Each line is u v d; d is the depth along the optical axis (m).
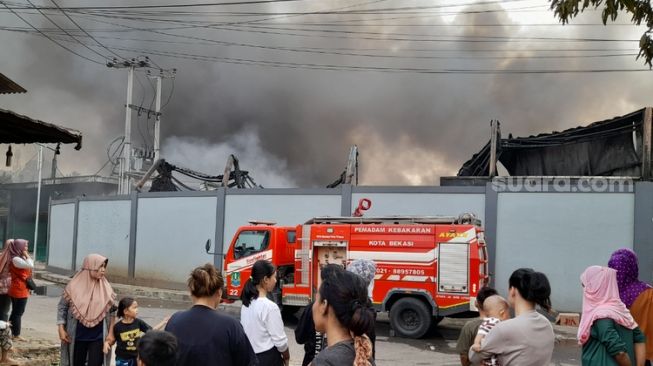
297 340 5.24
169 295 19.50
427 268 12.46
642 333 4.16
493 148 18.62
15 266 9.14
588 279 4.19
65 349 6.10
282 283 14.27
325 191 18.38
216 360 3.68
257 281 5.08
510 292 3.75
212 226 20.36
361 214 15.48
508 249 15.71
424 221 12.91
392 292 12.69
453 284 12.23
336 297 2.52
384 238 12.87
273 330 4.96
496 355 3.60
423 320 12.41
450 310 12.23
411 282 12.56
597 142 18.33
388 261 12.77
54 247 27.94
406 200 17.08
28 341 9.17
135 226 22.34
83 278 6.18
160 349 2.77
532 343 3.51
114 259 23.19
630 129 16.91
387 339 12.53
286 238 14.53
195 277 3.86
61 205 27.47
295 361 10.03
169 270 21.22
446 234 12.43
